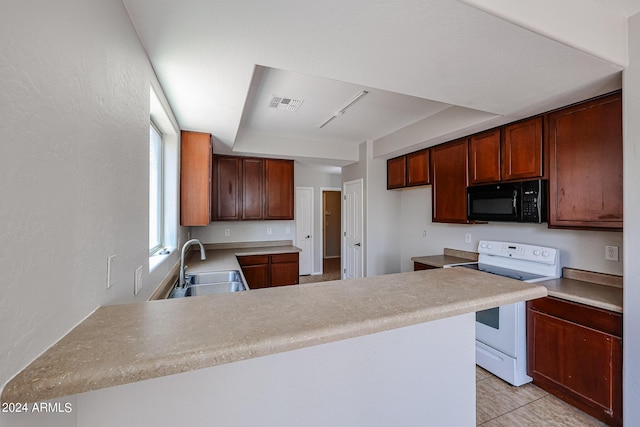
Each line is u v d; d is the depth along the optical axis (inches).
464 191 116.0
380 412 43.9
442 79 66.4
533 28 48.3
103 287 36.4
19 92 21.8
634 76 60.1
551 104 80.8
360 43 52.4
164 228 98.7
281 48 54.0
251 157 161.0
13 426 20.9
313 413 39.4
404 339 45.4
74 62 29.7
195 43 52.6
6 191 20.5
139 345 25.4
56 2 26.6
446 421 49.3
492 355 94.5
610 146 72.2
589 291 78.1
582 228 78.0
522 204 91.6
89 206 32.8
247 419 35.8
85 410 29.8
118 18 41.3
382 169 165.6
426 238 152.5
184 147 109.0
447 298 38.2
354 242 177.6
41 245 24.3
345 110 115.0
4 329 20.2
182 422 33.0
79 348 25.0
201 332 28.0
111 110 39.1
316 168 228.5
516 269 103.8
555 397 83.1
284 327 29.0
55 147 26.5
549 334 81.7
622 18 60.1
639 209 60.6
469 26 47.4
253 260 154.6
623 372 64.2
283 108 113.4
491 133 105.0
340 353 40.8
